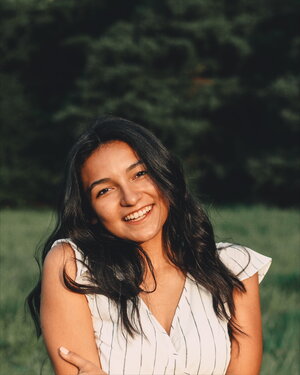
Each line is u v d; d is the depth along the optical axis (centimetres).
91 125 280
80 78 3350
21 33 3419
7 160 3275
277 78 3156
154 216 274
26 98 3403
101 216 272
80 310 266
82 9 3441
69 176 278
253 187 3175
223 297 275
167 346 260
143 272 278
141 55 3167
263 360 584
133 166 270
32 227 1906
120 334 263
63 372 262
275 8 3244
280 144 3186
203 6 3247
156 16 3250
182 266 282
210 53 3312
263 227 1753
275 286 925
